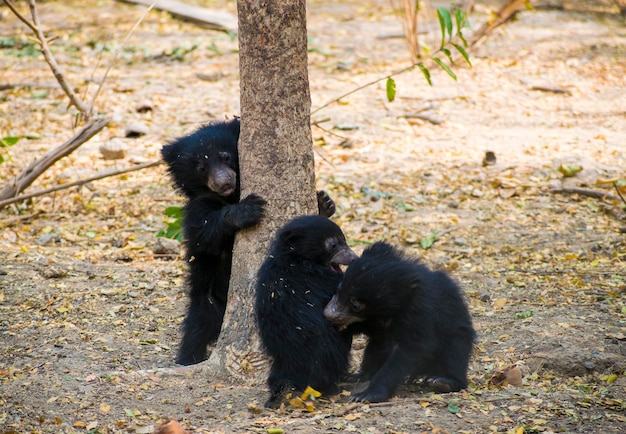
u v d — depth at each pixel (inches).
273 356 335.0
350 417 301.3
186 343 390.6
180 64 1000.2
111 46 1059.3
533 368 360.2
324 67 980.6
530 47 1058.7
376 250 337.1
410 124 806.5
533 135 776.9
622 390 331.9
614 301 440.5
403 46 1066.7
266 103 343.0
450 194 645.3
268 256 342.0
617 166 690.8
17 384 335.3
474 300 450.0
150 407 320.2
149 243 557.9
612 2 1305.4
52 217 606.2
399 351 325.1
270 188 348.5
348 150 739.4
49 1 1326.3
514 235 564.7
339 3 1338.6
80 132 575.5
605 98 882.8
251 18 336.5
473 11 1205.1
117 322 424.8
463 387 336.2
